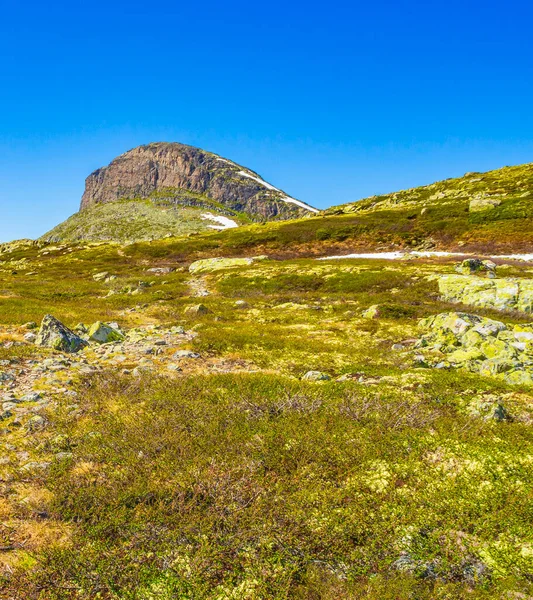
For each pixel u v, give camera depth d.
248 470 8.76
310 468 8.88
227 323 29.38
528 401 11.74
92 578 6.04
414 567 6.26
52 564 6.21
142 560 6.43
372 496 7.81
